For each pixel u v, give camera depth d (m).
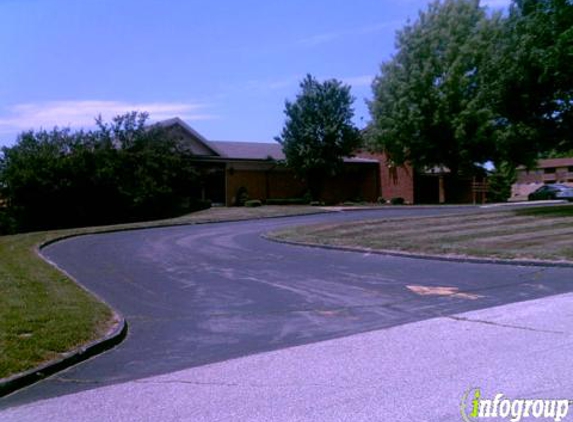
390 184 47.06
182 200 34.62
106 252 16.80
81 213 31.52
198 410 5.04
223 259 14.98
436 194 47.62
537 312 8.24
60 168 30.55
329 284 11.18
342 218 26.91
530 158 29.80
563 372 5.59
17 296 9.70
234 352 6.89
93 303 9.23
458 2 42.56
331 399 5.15
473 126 38.94
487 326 7.56
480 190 46.69
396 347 6.76
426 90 40.84
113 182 31.53
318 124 40.59
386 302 9.44
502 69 23.77
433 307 8.92
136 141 33.47
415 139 40.84
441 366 5.94
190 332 7.91
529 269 11.95
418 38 42.34
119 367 6.45
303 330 7.85
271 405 5.07
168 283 11.66
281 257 15.09
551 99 23.27
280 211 31.88
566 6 21.84
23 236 21.42
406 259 13.95
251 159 40.34
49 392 5.72
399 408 4.86
